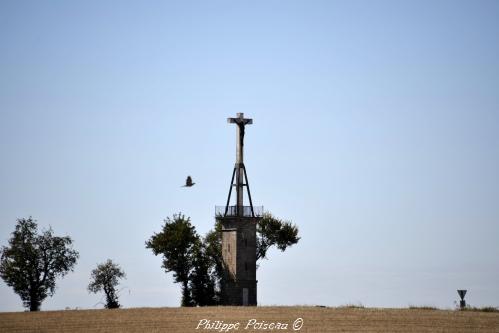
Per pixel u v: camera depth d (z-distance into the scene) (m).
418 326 117.81
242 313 133.12
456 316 128.25
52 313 138.00
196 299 181.88
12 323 125.19
